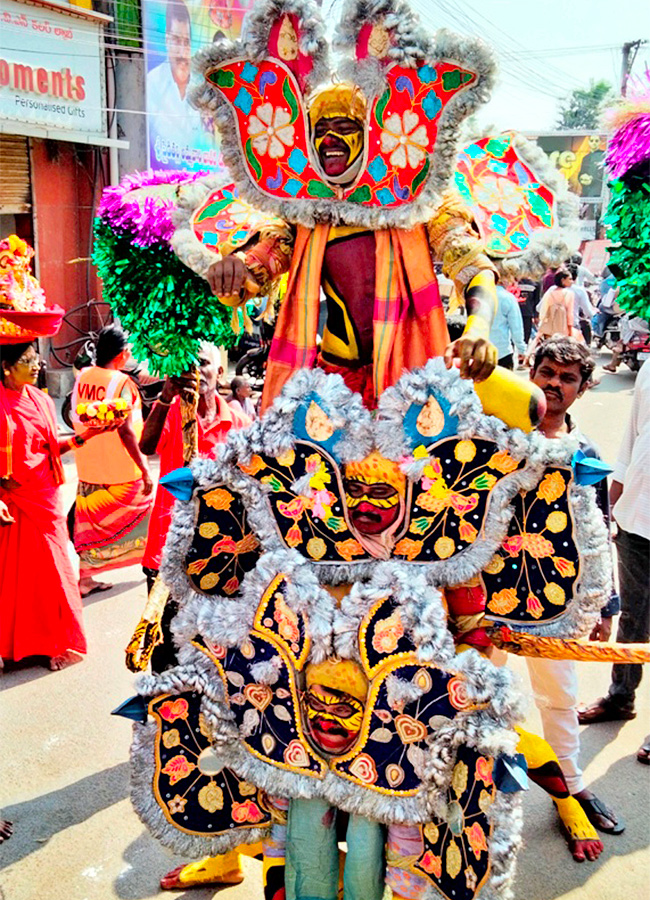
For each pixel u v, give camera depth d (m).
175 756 2.41
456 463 2.08
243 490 2.22
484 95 1.96
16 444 4.30
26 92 10.40
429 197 2.05
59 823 3.37
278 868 2.46
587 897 2.95
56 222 11.58
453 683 2.10
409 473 2.08
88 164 11.82
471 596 2.33
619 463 3.80
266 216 2.41
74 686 4.34
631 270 2.54
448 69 1.96
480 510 2.12
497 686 2.03
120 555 5.31
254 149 2.16
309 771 2.28
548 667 3.12
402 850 2.30
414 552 2.21
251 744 2.34
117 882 3.07
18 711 4.11
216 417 4.24
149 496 5.27
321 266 2.19
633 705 3.99
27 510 4.36
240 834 2.46
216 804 2.44
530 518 2.18
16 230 11.24
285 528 2.26
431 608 2.07
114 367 5.06
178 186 2.49
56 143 11.37
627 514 3.69
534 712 4.02
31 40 10.36
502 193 2.31
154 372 2.85
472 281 2.09
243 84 2.12
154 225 2.48
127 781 3.61
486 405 2.05
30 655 4.50
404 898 2.34
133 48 11.80
